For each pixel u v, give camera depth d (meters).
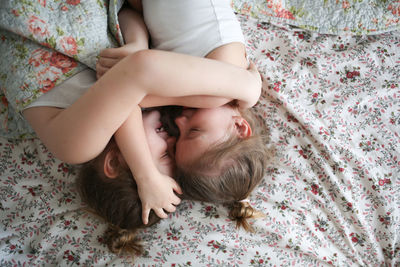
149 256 1.00
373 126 1.11
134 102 0.74
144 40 0.94
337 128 1.10
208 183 0.89
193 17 0.92
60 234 1.02
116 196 0.91
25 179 1.05
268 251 1.03
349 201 1.06
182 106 0.93
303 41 1.15
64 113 0.78
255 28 1.15
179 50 0.93
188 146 0.87
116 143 0.88
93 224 1.03
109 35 0.94
